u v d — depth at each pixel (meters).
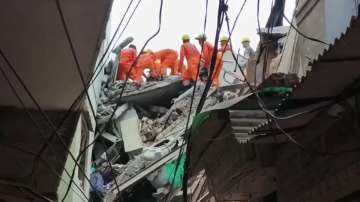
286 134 6.34
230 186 9.87
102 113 22.20
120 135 22.59
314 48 8.98
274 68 11.21
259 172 9.01
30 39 5.69
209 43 17.52
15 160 7.16
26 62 6.16
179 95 24.22
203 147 9.13
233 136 8.21
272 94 7.29
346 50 4.61
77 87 6.79
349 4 8.24
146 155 19.00
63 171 7.56
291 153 7.73
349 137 5.81
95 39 5.66
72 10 5.09
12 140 7.21
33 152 7.21
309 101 5.93
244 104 7.36
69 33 5.51
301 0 9.71
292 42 10.60
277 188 8.60
